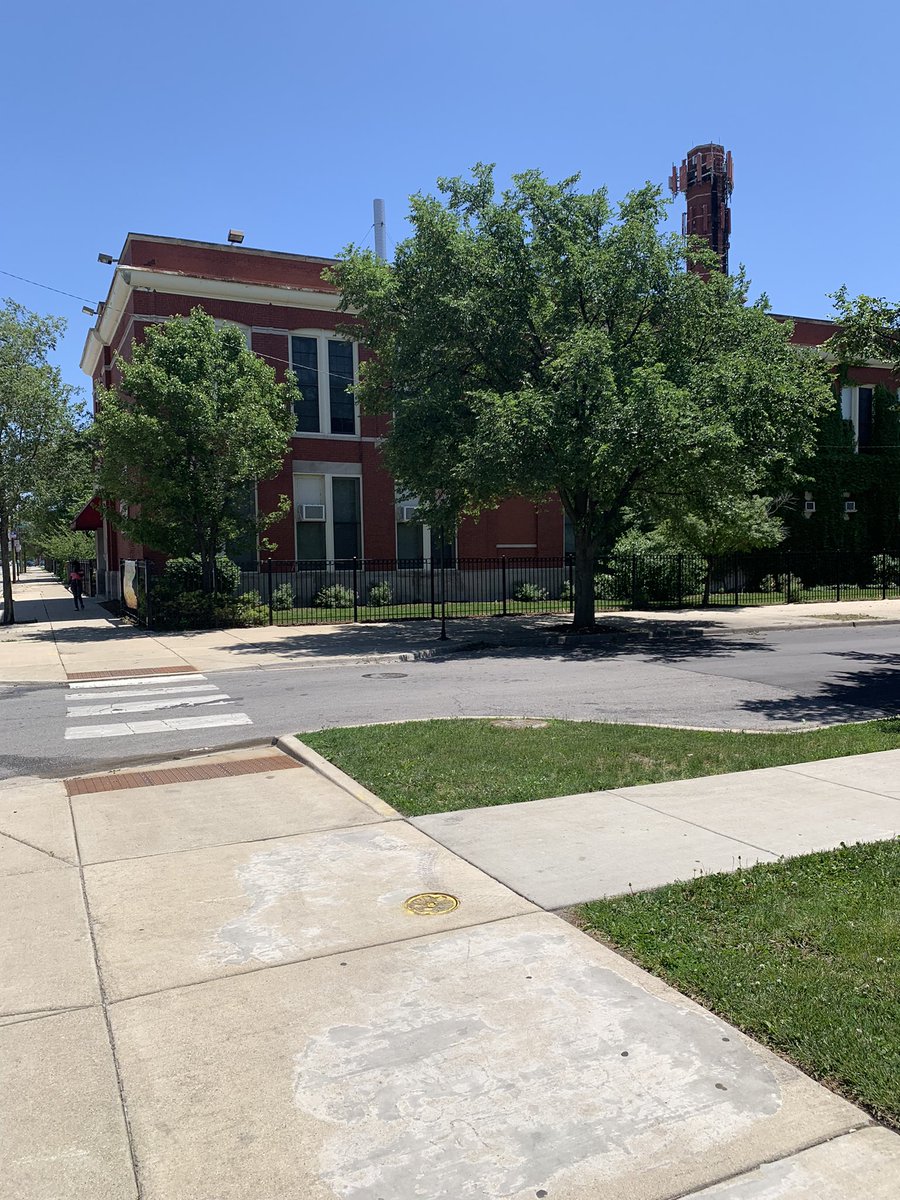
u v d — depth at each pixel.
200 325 21.47
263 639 19.53
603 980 3.78
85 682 13.97
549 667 14.93
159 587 22.91
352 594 27.44
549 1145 2.76
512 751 7.93
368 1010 3.57
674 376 18.23
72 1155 2.77
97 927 4.44
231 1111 2.96
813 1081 3.06
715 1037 3.33
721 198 57.50
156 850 5.64
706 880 4.80
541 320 19.08
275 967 3.96
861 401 36.91
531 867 5.11
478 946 4.11
